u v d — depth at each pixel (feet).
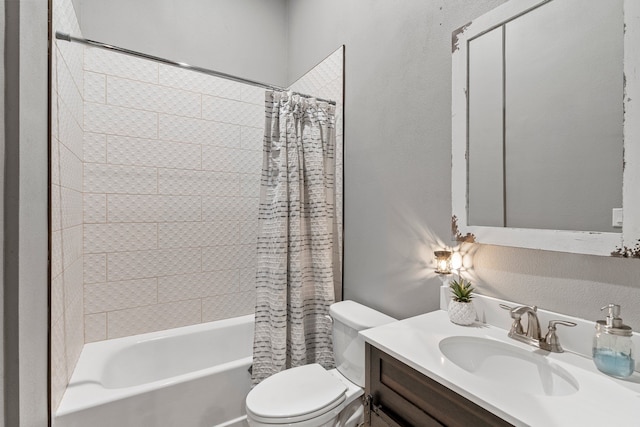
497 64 3.65
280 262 5.72
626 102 2.65
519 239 3.41
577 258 3.01
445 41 4.31
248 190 7.95
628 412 2.10
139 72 6.65
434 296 4.49
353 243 6.15
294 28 8.29
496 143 3.67
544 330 3.18
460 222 4.04
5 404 2.14
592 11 2.88
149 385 4.76
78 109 5.58
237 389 5.48
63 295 4.46
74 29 5.33
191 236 7.23
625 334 2.51
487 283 3.79
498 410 2.15
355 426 4.70
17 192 2.19
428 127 4.58
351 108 6.18
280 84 8.55
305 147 6.21
